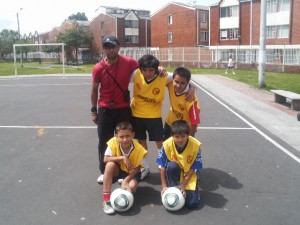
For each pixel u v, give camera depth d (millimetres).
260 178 5273
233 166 5828
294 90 17297
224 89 17938
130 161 4480
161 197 4410
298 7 38438
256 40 42812
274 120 9727
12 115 10930
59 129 8711
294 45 37031
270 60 39719
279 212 4168
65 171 5582
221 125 9148
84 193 4730
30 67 44719
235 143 7293
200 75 28844
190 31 51875
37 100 14562
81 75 31391
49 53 66312
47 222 3965
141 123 5043
